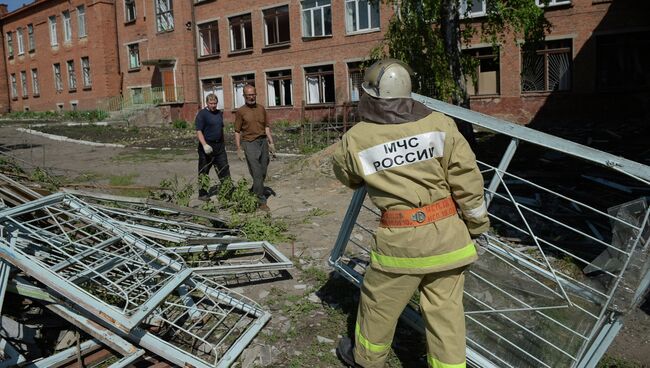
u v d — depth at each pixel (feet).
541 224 22.30
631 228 10.62
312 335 13.50
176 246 18.63
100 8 122.72
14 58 161.68
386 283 10.26
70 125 100.27
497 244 15.11
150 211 21.40
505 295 12.69
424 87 45.27
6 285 12.40
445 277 10.03
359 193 13.14
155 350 11.81
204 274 15.83
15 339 12.65
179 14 104.73
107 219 17.08
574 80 64.59
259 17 94.84
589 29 63.00
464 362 10.14
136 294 13.99
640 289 10.16
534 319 11.98
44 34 145.89
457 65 46.14
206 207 24.91
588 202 25.32
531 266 13.26
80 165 47.67
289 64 91.71
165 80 111.04
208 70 105.60
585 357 10.57
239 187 26.00
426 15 43.68
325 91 88.89
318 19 87.51
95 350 12.60
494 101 69.97
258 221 22.31
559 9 64.44
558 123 64.23
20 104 163.02
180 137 75.56
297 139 63.10
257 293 16.01
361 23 82.48
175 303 14.43
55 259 14.03
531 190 27.81
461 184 9.54
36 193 18.31
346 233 13.61
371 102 10.02
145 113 104.58
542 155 37.86
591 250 19.06
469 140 44.16
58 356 11.93
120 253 15.56
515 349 11.73
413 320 12.86
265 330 13.80
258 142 26.23
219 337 13.55
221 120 28.89
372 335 10.78
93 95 130.21
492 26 47.96
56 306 12.49
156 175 40.83
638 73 61.82
